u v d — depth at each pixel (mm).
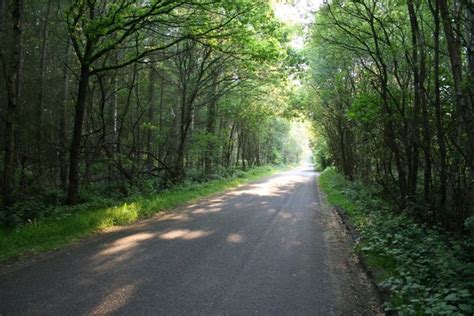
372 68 15680
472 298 4500
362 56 14602
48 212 10914
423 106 8492
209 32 13898
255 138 51125
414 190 9719
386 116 9906
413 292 4914
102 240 8242
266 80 23297
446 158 8391
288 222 11117
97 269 6133
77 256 6898
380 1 10773
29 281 5500
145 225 10117
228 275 5977
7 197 10422
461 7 6438
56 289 5191
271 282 5723
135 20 11867
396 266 6199
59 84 21797
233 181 25828
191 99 21391
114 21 11359
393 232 8133
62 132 17000
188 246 7793
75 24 12195
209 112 27297
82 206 12039
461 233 7363
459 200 7621
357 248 7824
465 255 5922
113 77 17125
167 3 11195
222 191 20578
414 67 8836
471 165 6371
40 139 16984
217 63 22281
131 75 23719
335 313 4688
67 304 4684
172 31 15914
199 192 18172
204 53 21219
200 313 4527
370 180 18828
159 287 5355
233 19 13492
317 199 17719
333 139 31875
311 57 19266
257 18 13375
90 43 12422
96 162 17547
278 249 7785
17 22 10484
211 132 26547
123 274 5895
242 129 40906
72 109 21953
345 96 19234
